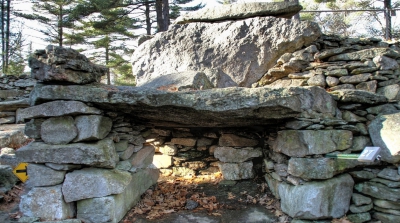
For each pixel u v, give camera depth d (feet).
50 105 9.43
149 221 10.43
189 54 14.87
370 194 10.14
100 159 9.30
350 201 10.25
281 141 10.72
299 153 9.91
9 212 10.31
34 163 9.57
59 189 9.34
